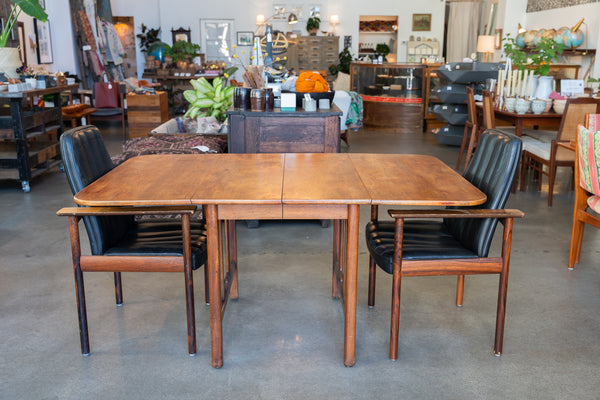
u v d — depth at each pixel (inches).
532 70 239.5
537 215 179.5
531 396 81.6
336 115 156.2
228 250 109.2
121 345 96.0
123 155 156.0
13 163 207.3
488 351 94.4
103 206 85.1
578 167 126.9
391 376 86.7
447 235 101.6
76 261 88.3
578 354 93.7
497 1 472.7
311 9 558.3
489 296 117.0
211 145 165.5
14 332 100.6
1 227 164.9
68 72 396.5
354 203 80.8
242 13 553.0
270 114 153.5
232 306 111.7
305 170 101.1
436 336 99.6
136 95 331.0
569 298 116.0
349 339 88.2
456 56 604.1
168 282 123.4
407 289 120.3
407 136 367.6
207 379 85.7
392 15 565.3
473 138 247.3
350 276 85.7
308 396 81.4
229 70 265.4
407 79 386.0
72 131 95.6
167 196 82.4
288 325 103.6
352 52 569.0
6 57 217.8
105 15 481.7
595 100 181.9
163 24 546.3
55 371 87.9
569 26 342.6
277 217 83.8
